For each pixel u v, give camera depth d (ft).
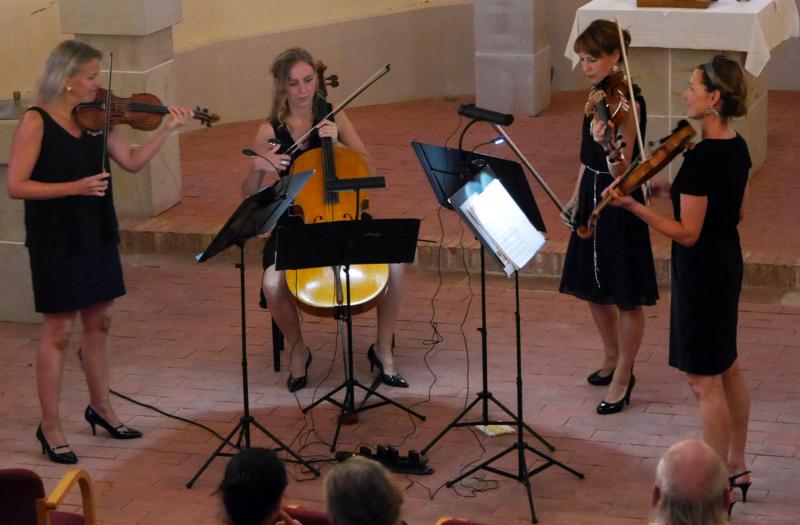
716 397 21.62
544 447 24.71
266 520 15.79
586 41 24.22
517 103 45.34
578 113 45.60
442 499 22.94
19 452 25.31
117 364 29.17
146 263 35.47
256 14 47.14
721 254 21.06
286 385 27.86
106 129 23.66
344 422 25.81
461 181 23.21
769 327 29.48
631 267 25.26
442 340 29.81
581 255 25.89
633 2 35.55
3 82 41.96
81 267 24.30
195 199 38.75
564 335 29.81
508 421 25.73
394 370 27.66
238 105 47.24
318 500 23.11
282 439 25.40
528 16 44.34
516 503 22.74
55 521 19.38
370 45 47.91
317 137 27.12
